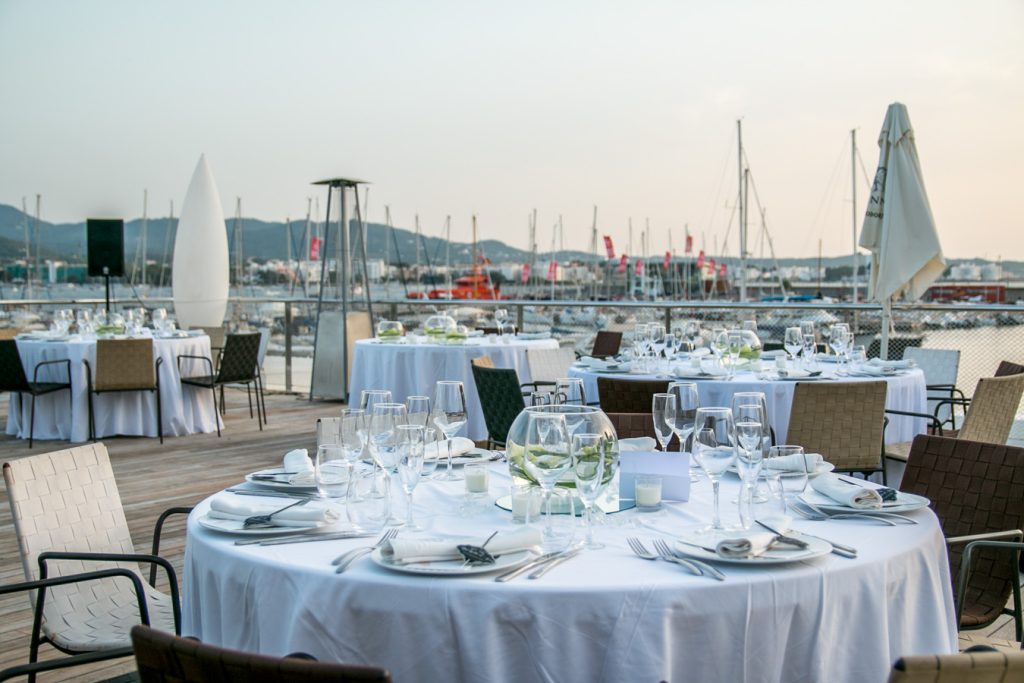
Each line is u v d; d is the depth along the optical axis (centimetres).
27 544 236
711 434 199
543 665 162
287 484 241
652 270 3084
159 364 781
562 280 3109
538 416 195
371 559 180
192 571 204
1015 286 2061
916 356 618
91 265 1009
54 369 777
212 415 821
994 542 232
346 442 222
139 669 128
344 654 170
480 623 163
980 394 403
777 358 521
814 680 172
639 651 161
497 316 770
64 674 316
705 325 830
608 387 436
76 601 249
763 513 198
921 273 661
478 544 186
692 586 164
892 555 185
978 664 111
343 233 978
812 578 172
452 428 265
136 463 679
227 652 117
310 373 1067
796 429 401
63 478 255
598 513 217
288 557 184
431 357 714
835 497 220
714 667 166
